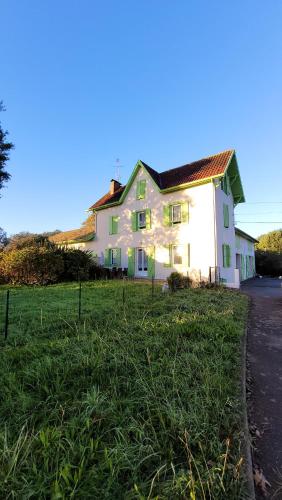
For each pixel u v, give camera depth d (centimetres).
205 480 177
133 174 1989
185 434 209
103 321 572
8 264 1395
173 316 600
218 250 1544
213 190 1549
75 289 1135
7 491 163
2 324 556
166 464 189
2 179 1484
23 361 363
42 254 1434
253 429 258
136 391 283
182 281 1292
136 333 481
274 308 871
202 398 271
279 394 325
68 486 167
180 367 341
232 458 205
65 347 404
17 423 231
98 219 2291
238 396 298
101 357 356
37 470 179
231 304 826
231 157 1652
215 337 473
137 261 1945
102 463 187
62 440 205
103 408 251
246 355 453
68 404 260
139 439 213
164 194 1786
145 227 1905
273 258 2897
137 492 164
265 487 194
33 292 1043
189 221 1638
